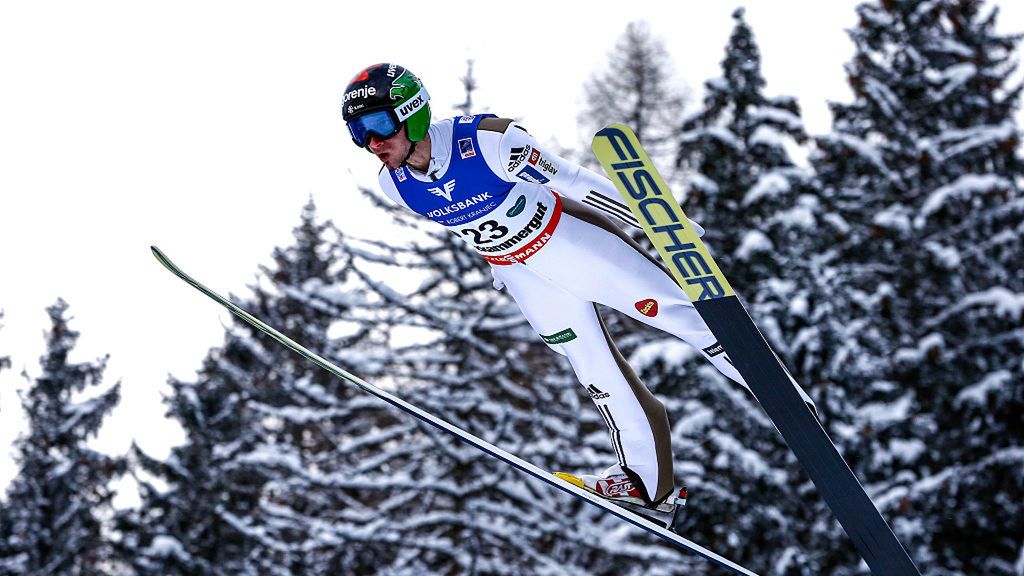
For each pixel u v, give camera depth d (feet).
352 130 13.21
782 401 12.64
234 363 71.20
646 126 118.01
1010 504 58.80
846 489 12.46
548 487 54.49
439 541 53.98
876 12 72.79
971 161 69.56
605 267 13.80
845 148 67.67
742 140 61.36
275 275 88.02
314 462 58.39
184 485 66.64
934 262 63.62
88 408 77.61
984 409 60.49
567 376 58.49
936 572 53.26
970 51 71.82
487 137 13.14
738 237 58.65
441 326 55.83
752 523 51.60
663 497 14.48
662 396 53.93
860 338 58.54
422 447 55.93
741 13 62.69
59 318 79.05
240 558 66.23
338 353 57.67
